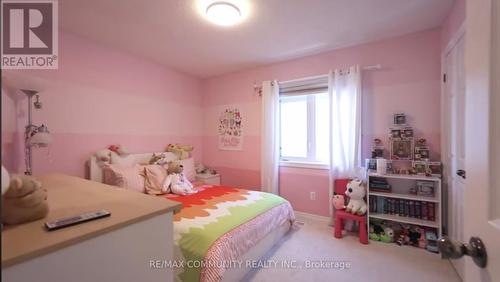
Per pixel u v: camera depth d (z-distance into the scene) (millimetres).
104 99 2768
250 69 3605
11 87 1906
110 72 2816
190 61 3287
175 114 3664
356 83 2656
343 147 2779
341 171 2805
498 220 521
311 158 3211
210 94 4070
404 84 2510
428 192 2377
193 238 1573
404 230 2430
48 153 2322
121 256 800
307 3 1902
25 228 715
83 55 2562
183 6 1945
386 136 2607
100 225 756
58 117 2385
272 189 3299
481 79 569
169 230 963
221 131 3939
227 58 3156
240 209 2105
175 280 1547
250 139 3629
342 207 2678
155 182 2701
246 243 1797
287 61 3248
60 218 799
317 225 2904
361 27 2322
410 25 2293
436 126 2363
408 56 2486
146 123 3244
